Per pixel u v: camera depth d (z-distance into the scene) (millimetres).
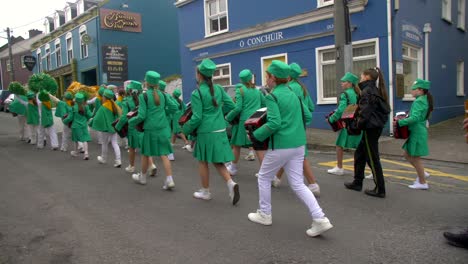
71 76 28203
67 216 4926
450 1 15273
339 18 9766
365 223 4438
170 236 4180
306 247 3818
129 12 24609
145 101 5789
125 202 5484
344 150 9555
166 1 26219
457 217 4586
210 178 6898
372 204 5129
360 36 11859
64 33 28078
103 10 23531
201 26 17578
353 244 3865
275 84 4145
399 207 4988
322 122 13055
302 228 4320
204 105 5059
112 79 23953
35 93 11344
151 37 25594
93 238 4176
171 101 6172
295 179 4066
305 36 13219
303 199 4051
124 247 3924
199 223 4551
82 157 9469
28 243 4082
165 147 6000
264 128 3914
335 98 12734
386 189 5879
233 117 6605
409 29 12086
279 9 14102
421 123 5629
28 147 11445
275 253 3699
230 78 16344
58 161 8961
